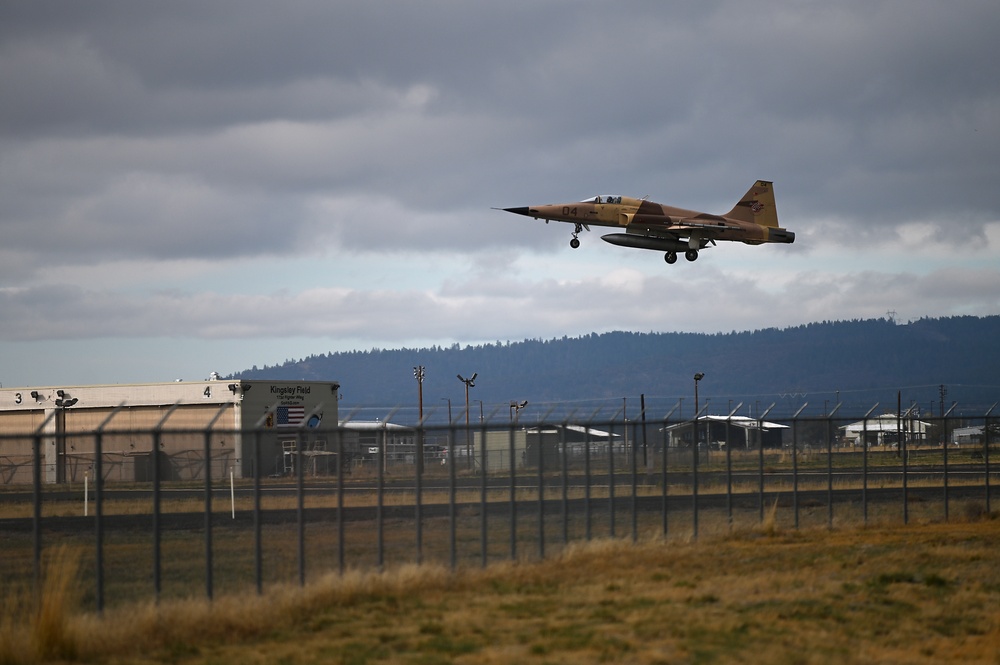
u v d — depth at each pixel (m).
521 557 90.12
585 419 97.75
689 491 164.12
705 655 58.06
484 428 85.00
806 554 97.31
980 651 60.62
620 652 58.59
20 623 62.25
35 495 62.28
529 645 60.41
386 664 55.88
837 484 177.88
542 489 89.75
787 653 58.72
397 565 87.81
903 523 122.31
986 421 130.62
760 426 114.25
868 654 59.56
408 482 184.75
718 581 82.69
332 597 71.94
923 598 76.62
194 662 56.41
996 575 86.12
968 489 171.38
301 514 73.56
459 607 71.25
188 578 85.50
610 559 90.75
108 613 63.53
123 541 110.25
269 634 63.47
